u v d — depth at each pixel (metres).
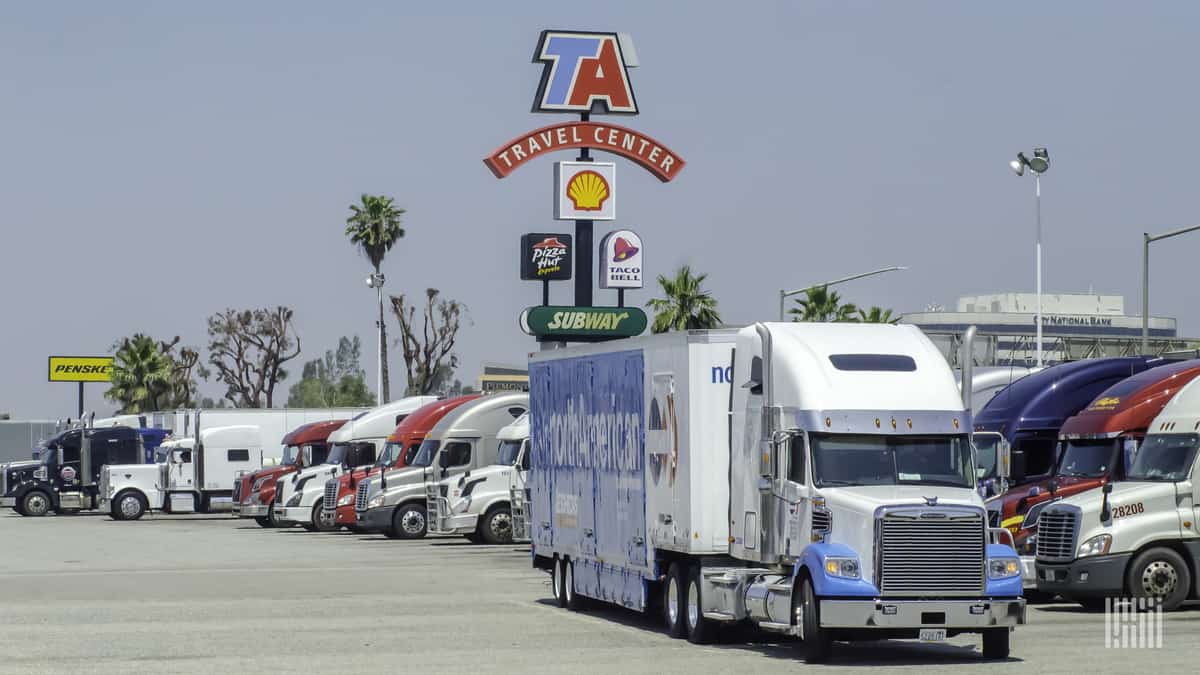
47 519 89.81
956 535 24.75
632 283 67.19
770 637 28.75
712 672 23.73
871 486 25.59
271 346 169.25
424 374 151.88
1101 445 36.41
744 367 27.62
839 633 25.42
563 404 36.03
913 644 28.27
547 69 66.75
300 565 49.47
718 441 27.97
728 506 27.91
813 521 25.45
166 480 87.62
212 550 58.03
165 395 167.12
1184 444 33.00
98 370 161.12
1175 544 32.66
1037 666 24.09
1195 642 27.14
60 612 34.28
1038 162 75.00
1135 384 36.19
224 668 24.36
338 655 26.14
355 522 68.50
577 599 34.91
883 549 24.53
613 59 67.19
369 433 70.75
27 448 144.88
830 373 26.23
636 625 31.58
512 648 27.25
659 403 29.52
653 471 29.81
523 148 65.88
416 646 27.53
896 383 26.33
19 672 23.89
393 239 128.12
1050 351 94.69
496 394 61.31
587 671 23.88
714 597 27.64
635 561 30.78
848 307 101.88
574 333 66.19
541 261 67.00
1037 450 40.62
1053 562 33.00
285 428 87.56
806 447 25.83
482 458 59.97
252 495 78.44
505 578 43.78
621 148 66.56
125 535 70.06
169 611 34.41
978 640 28.98
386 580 43.19
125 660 25.48
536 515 38.28
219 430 86.38
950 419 26.14
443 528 59.16
